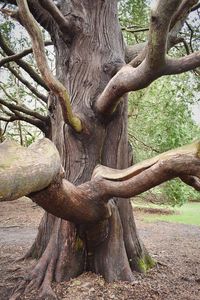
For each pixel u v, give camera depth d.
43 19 4.99
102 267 4.47
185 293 4.42
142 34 8.75
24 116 7.13
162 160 3.00
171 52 8.29
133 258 4.92
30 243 7.70
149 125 9.91
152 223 12.76
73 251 4.43
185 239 9.19
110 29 4.84
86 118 4.37
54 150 2.81
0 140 9.41
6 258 5.83
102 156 4.64
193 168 2.90
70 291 4.13
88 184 3.62
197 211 17.11
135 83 3.36
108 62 4.65
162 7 2.51
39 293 4.08
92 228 4.09
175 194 10.78
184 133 9.23
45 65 3.49
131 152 5.09
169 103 9.20
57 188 2.96
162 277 4.90
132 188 3.30
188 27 7.14
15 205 16.20
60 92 3.66
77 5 4.73
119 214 4.80
